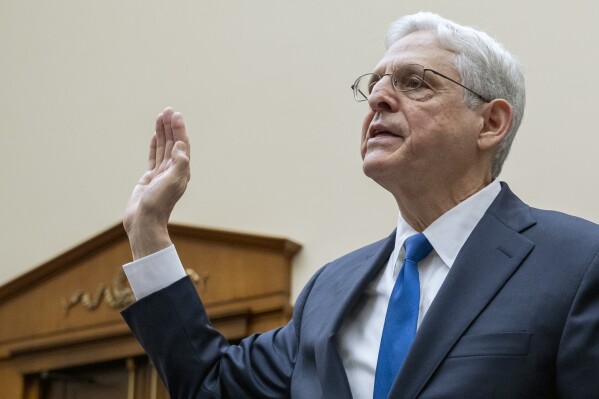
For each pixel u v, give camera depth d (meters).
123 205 5.49
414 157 1.80
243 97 5.24
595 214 4.08
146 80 5.60
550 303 1.55
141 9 5.75
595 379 1.48
